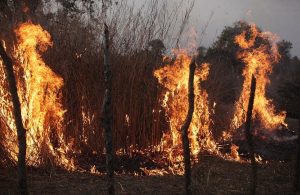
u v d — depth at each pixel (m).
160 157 5.37
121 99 5.53
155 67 5.91
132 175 4.62
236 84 9.53
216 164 4.98
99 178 4.39
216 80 7.52
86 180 4.30
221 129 6.61
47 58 5.44
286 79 12.55
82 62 5.57
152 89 5.77
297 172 3.97
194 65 3.21
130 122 5.53
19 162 3.13
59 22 6.19
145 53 5.86
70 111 5.41
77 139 5.34
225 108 7.63
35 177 4.33
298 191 3.98
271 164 5.06
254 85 3.40
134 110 5.56
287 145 5.72
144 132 5.59
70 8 7.19
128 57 5.79
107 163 3.08
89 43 5.87
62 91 5.38
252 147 3.54
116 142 5.45
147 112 5.66
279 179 4.42
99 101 5.44
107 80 2.98
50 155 4.78
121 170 4.83
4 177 4.20
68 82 5.47
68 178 4.35
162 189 4.02
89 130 5.39
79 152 5.28
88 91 5.46
